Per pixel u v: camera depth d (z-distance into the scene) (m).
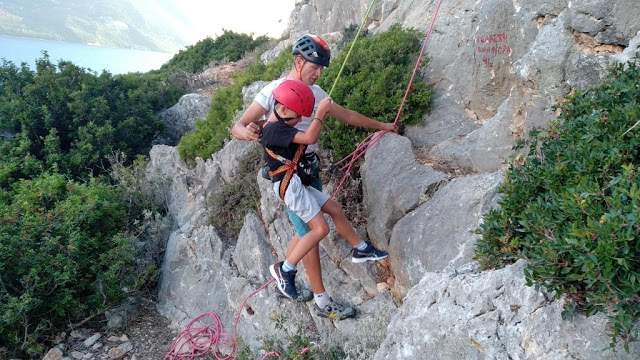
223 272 5.79
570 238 2.41
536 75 4.15
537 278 2.62
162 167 7.95
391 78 5.78
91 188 6.88
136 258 6.55
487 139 4.71
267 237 5.82
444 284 3.37
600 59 3.79
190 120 11.08
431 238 4.44
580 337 2.56
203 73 15.77
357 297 4.94
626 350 2.33
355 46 6.65
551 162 3.14
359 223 5.31
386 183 4.97
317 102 4.34
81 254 5.99
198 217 6.56
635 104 2.91
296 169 4.09
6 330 5.30
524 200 3.12
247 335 5.16
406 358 3.33
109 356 5.38
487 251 3.32
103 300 5.82
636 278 2.21
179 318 5.85
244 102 7.79
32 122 8.86
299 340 4.31
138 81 12.56
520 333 2.81
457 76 5.46
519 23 4.62
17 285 5.56
